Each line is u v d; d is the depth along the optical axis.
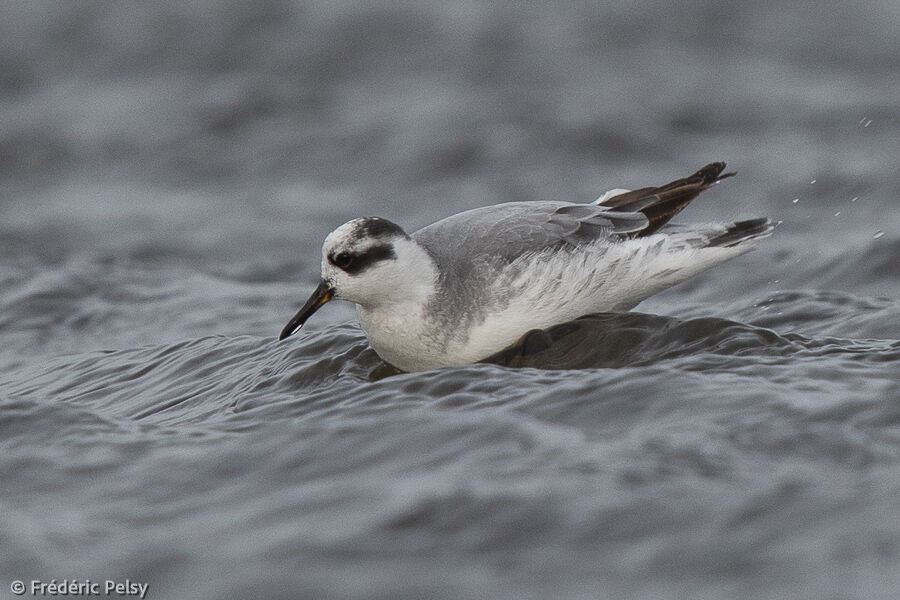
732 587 6.47
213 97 25.59
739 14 28.62
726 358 9.81
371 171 22.44
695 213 19.39
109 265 17.03
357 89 25.64
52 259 17.53
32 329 14.76
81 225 20.62
